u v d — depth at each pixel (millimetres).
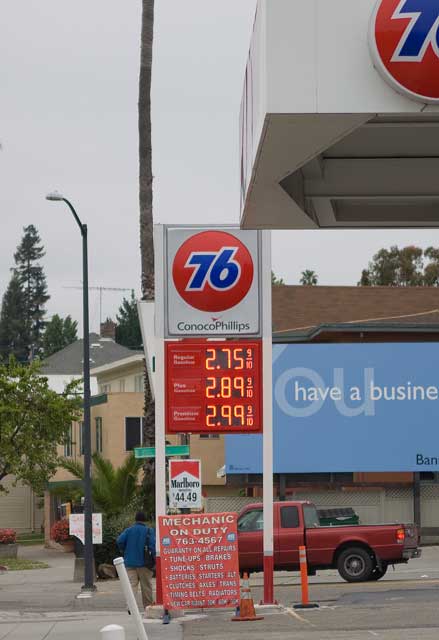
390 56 15969
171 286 36000
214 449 80000
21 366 84125
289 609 36562
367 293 83875
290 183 20438
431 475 74000
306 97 16234
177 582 33781
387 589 43219
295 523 47438
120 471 61594
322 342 76188
